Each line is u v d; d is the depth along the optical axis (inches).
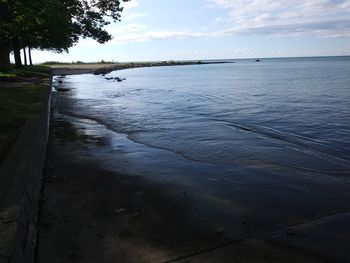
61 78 2143.2
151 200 297.7
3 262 150.1
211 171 374.0
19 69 1577.3
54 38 1177.4
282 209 279.0
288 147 478.6
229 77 2413.9
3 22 1048.8
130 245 228.2
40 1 944.9
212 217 265.3
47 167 387.2
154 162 407.8
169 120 701.3
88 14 1182.9
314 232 241.3
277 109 829.2
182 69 4264.3
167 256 215.3
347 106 840.9
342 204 288.4
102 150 459.5
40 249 224.4
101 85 1701.5
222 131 585.9
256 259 209.9
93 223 257.9
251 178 350.9
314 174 366.0
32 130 390.0
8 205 202.2
